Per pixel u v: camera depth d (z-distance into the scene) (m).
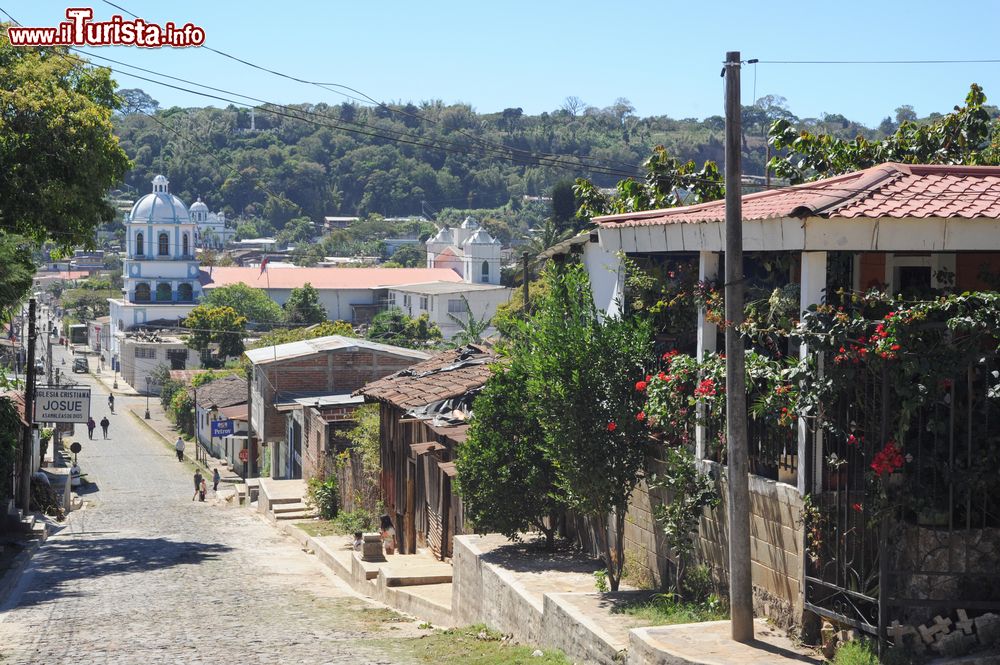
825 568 10.44
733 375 10.51
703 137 124.69
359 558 22.45
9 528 28.36
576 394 13.62
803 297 11.04
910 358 9.42
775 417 10.98
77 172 27.52
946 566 9.77
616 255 15.41
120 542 28.03
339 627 16.22
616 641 11.41
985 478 9.63
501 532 16.97
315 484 35.66
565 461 13.78
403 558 22.73
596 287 19.81
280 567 24.66
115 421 79.81
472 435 16.92
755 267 14.39
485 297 108.25
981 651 9.45
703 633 10.95
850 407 10.10
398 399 24.45
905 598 9.75
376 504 28.91
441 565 21.48
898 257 13.27
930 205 10.80
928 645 9.60
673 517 12.70
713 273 13.61
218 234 195.88
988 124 20.80
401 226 192.62
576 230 75.69
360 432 30.00
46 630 15.27
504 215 196.88
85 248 29.58
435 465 22.89
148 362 99.31
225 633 15.24
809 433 10.77
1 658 13.19
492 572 15.73
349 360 45.56
